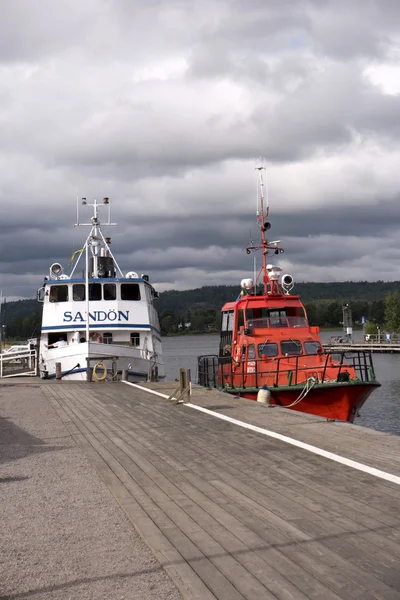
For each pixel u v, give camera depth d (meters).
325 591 5.16
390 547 6.07
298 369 18.97
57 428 14.24
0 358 33.41
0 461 10.76
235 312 22.95
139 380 28.05
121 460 10.48
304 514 7.18
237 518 7.11
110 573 5.72
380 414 34.22
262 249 25.97
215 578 5.48
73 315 29.42
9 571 5.82
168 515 7.29
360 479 8.67
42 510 7.76
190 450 11.18
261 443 11.58
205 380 25.44
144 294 29.98
